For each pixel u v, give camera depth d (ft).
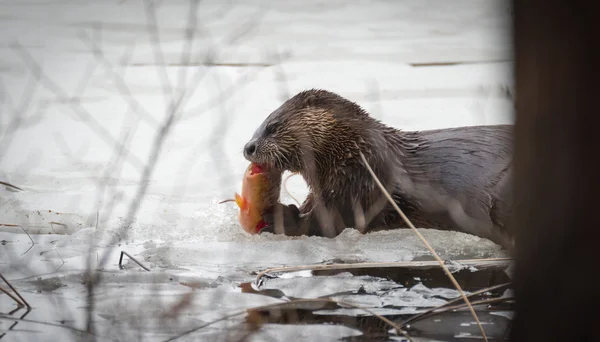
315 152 39.70
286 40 101.35
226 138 57.31
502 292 30.32
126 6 132.57
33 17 119.85
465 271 33.24
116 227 39.42
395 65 85.56
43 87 73.97
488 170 37.78
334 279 32.24
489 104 64.18
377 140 39.34
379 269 33.63
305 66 84.23
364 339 25.36
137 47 94.68
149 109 66.28
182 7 130.62
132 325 26.22
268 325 26.53
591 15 16.94
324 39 102.37
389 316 27.63
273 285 31.22
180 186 46.68
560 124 17.53
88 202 43.34
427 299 29.58
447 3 138.41
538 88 17.75
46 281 31.14
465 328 26.35
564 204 17.69
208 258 35.29
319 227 39.45
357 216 39.63
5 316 26.96
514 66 18.45
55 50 93.04
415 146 39.83
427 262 32.86
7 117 62.90
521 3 17.98
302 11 129.08
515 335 18.98
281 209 39.22
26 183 46.83
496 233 37.32
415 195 38.70
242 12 126.11
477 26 114.01
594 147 17.29
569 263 17.83
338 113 39.83
